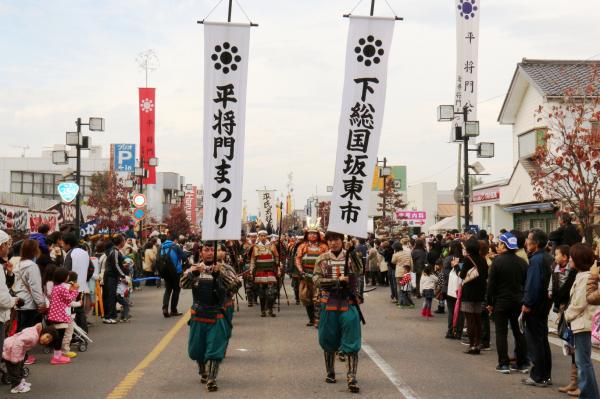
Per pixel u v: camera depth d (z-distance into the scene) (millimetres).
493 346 11461
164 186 82312
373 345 11484
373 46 9531
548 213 24641
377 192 45000
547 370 8367
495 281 9227
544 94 22625
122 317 14781
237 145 9203
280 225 16500
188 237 38844
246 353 10633
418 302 19141
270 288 15570
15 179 58562
